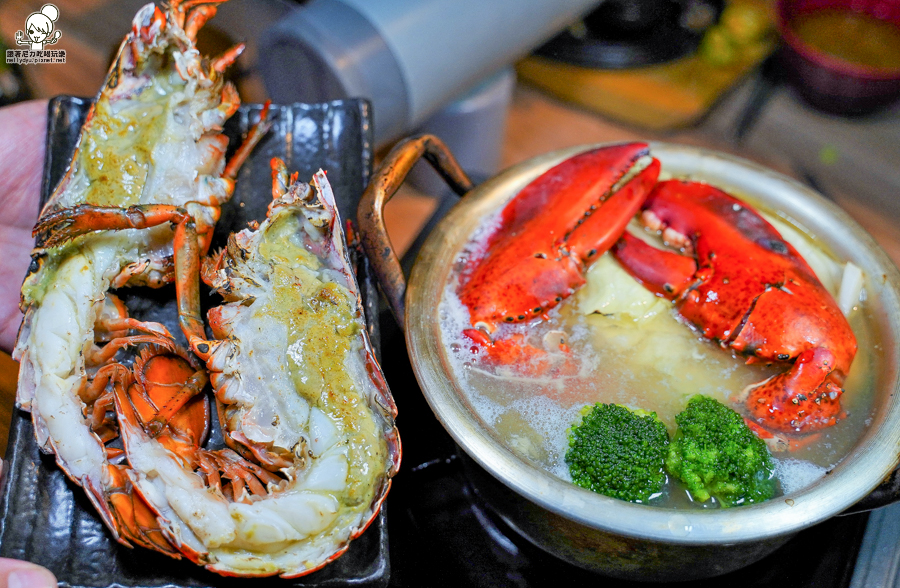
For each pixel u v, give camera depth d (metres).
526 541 0.38
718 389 0.36
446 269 0.38
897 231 0.57
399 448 0.36
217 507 0.34
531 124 0.65
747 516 0.29
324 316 0.38
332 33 0.49
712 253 0.38
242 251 0.38
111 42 0.63
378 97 0.51
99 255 0.40
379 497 0.35
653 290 0.38
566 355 0.37
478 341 0.36
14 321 0.49
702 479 0.32
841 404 0.34
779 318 0.35
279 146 0.46
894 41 0.60
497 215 0.40
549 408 0.35
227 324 0.38
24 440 0.38
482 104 0.58
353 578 0.34
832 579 0.36
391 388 0.43
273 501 0.34
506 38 0.55
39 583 0.31
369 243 0.37
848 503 0.30
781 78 0.63
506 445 0.34
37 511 0.36
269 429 0.37
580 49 0.64
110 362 0.39
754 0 0.65
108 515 0.35
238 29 0.54
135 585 0.34
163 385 0.38
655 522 0.29
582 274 0.38
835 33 0.61
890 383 0.34
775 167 0.60
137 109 0.42
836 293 0.37
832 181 0.59
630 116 0.64
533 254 0.38
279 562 0.34
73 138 0.45
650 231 0.41
